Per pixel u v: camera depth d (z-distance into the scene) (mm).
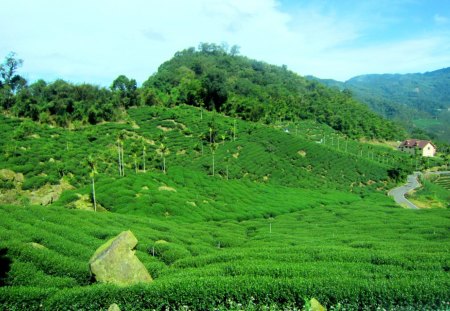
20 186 75188
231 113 164250
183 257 39781
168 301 26531
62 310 25734
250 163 117938
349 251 37469
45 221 45500
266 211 81062
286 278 28312
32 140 99188
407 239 49094
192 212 72188
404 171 137125
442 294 25578
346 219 71875
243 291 26797
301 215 79062
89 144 107812
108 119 135750
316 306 24250
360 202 97625
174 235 51344
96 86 146875
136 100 156750
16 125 108688
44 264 32812
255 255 37094
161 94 172875
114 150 101875
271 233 57094
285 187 107188
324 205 94125
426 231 54625
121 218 56375
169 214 69938
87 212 55500
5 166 79812
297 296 26609
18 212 47844
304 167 125938
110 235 44125
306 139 153625
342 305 26016
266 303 26547
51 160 89688
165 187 84000
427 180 142125
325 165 129125
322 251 38094
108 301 26172
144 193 76125
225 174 107062
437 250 39438
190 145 122312
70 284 30594
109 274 28641
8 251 33500
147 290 26547
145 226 54406
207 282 27344
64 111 127062
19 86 138125
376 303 25828
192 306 26531
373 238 49500
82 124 127312
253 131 143625
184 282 27328
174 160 110500
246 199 88250
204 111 159250
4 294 25688
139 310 26234
